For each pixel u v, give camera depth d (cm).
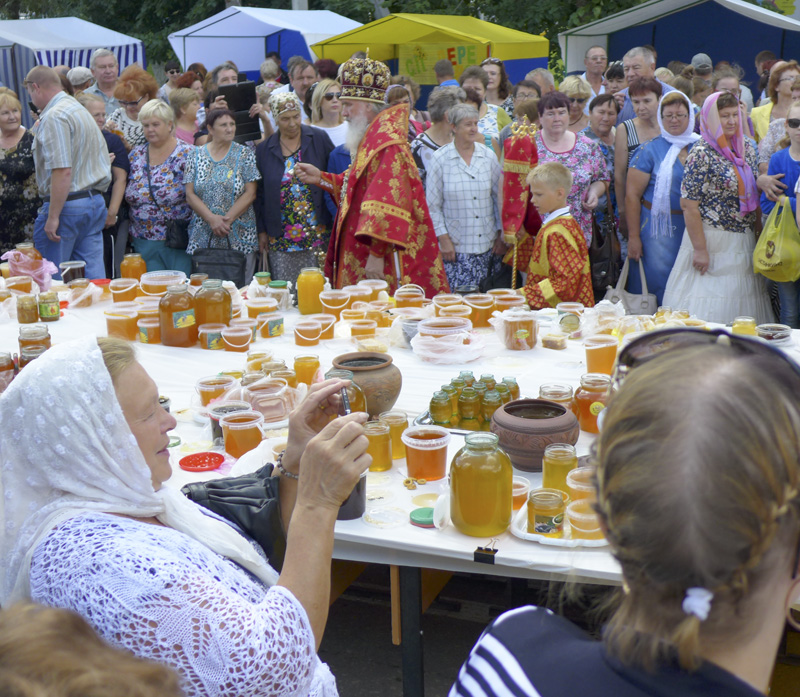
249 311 383
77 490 139
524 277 558
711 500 65
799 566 69
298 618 137
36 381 137
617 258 582
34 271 455
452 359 325
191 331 355
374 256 470
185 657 123
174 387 309
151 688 65
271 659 128
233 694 125
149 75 697
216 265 524
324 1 1540
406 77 765
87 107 668
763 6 1238
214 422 259
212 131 584
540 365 321
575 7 1395
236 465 226
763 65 896
